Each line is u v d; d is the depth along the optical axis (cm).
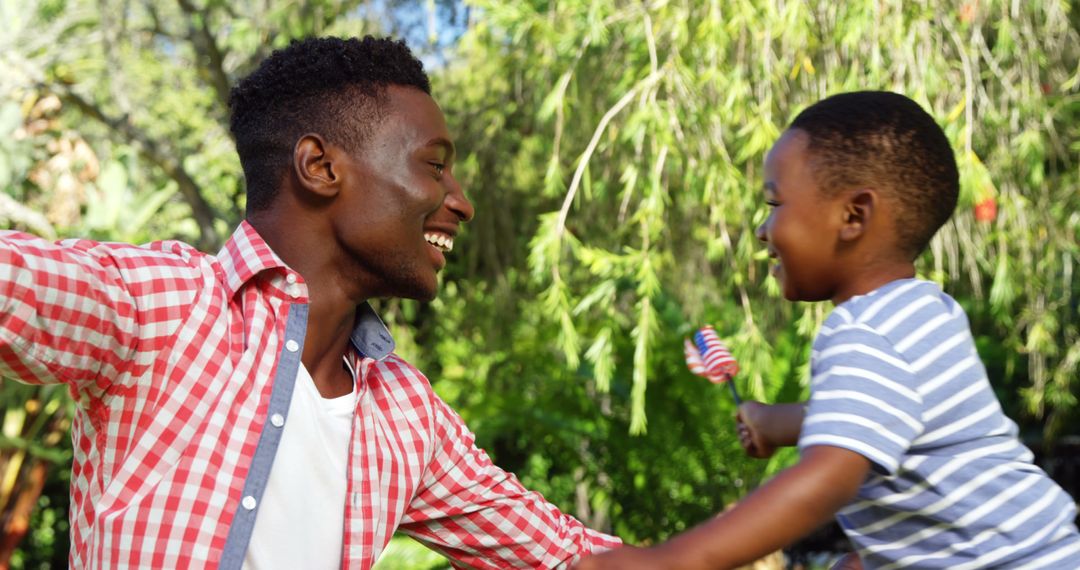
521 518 225
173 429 177
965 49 500
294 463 187
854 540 173
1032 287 562
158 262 182
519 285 734
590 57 557
